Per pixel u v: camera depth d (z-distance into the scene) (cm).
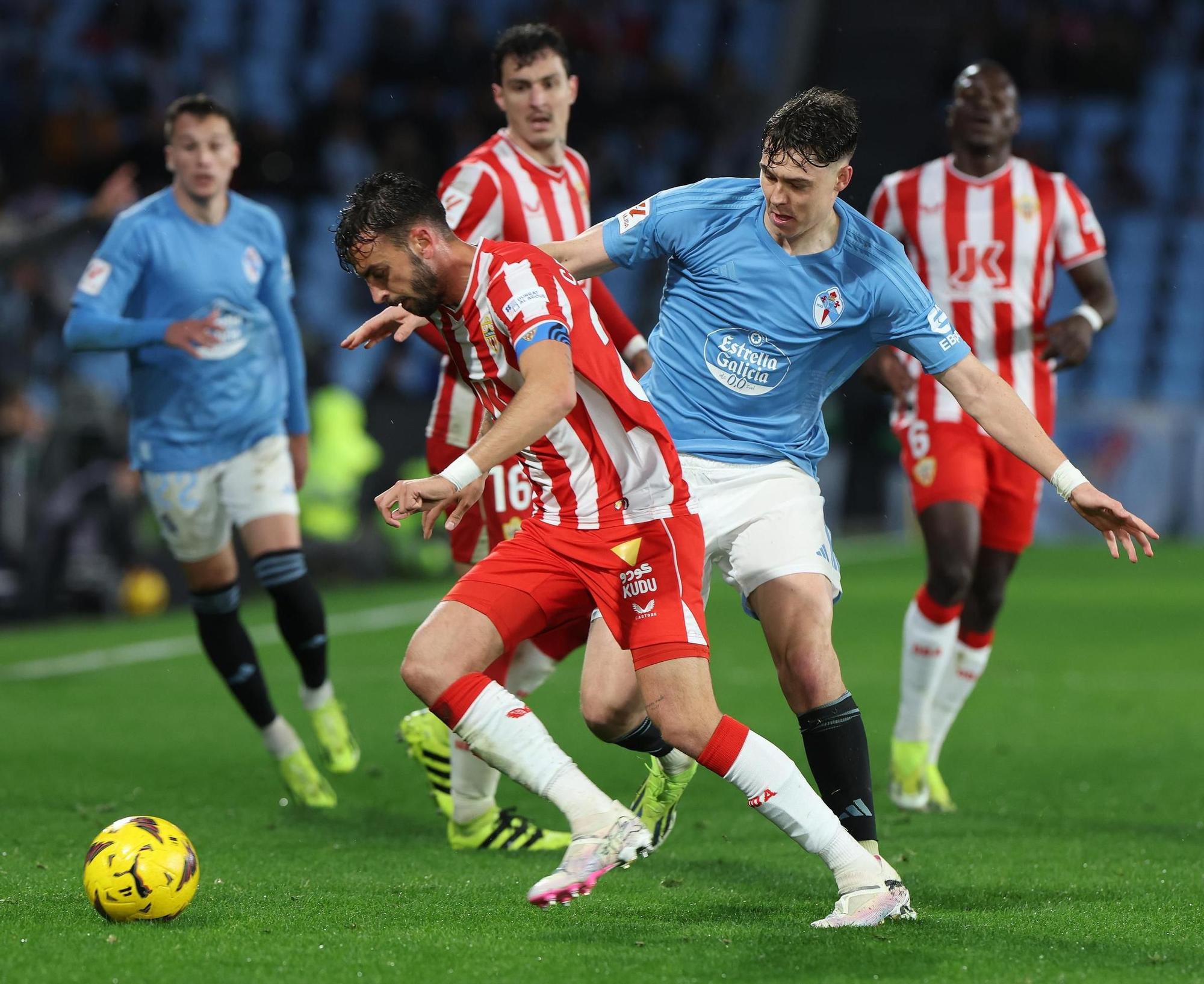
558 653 1764
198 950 1214
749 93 8238
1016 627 4131
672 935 1295
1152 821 1936
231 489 2167
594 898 1466
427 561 5400
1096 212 7956
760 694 3033
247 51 8038
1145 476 6525
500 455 1213
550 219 1994
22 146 6950
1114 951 1244
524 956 1211
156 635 4038
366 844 1811
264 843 1797
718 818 1956
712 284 1509
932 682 2055
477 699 1285
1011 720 2784
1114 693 3080
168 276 2164
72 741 2525
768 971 1170
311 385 5238
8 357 4762
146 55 7544
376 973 1154
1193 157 8225
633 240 1531
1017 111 2178
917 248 2198
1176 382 7500
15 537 4406
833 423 7025
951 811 2042
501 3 8275
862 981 1144
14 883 1493
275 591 2158
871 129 8869
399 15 7731
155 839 1323
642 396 1348
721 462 1520
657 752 1559
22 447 4422
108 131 6944
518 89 1962
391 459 5259
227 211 2211
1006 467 2131
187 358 2144
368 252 1274
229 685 2097
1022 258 2169
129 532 4506
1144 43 8669
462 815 1775
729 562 1517
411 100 7500
